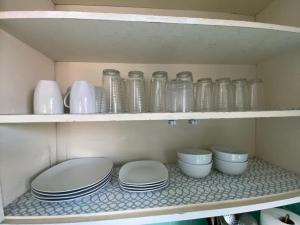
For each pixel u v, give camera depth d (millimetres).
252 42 620
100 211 515
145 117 506
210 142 914
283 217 626
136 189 595
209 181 689
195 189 630
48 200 523
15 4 536
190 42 606
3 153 506
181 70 877
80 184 586
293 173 744
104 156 838
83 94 530
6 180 519
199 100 781
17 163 563
